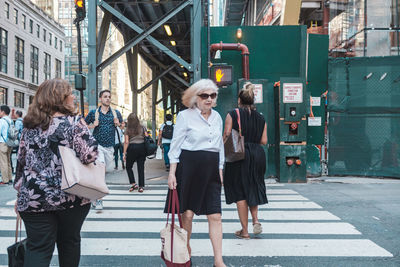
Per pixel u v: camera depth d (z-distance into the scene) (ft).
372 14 43.04
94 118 19.60
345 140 32.89
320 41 37.78
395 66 31.89
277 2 57.62
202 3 41.45
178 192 10.66
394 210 19.34
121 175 35.88
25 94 190.19
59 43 244.63
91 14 40.65
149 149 25.81
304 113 29.63
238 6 100.32
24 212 7.66
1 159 30.40
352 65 32.71
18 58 184.03
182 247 9.04
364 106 32.50
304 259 12.05
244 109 14.23
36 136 7.84
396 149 31.63
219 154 11.03
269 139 32.27
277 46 37.60
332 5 55.21
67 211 7.84
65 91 8.09
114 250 13.07
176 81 113.50
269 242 13.89
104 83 280.51
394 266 11.39
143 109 361.30
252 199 13.82
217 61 37.76
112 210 19.92
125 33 64.23
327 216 18.06
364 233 15.10
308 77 37.68
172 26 64.95
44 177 7.64
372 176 32.30
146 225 16.63
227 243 13.76
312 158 33.12
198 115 10.73
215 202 10.66
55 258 12.39
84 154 7.68
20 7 183.42
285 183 29.58
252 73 37.73
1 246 13.46
